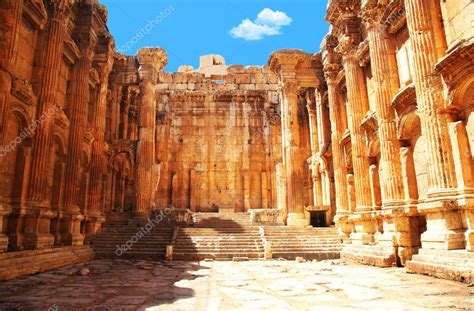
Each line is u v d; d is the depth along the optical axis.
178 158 36.28
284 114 26.77
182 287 9.73
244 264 16.05
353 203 21.98
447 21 12.43
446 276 10.45
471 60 10.80
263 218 25.16
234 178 36.06
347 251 18.22
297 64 27.56
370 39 17.64
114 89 28.45
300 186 25.19
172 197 35.09
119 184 30.45
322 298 8.02
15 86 14.27
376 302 7.50
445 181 11.59
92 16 22.17
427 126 12.29
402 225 14.68
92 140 23.39
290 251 18.97
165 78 37.78
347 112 23.55
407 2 13.41
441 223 11.58
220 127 37.16
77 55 21.06
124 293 8.83
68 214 18.91
